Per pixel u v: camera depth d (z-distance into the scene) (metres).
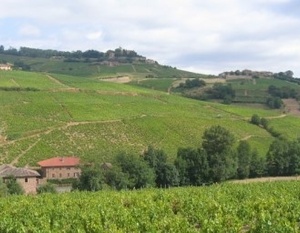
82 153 108.06
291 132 137.88
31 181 87.19
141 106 143.62
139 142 116.69
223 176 96.62
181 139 120.62
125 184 84.50
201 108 154.62
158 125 126.06
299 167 105.69
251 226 34.88
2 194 71.56
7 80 157.38
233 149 104.06
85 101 140.62
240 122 140.50
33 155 103.94
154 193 52.25
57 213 38.47
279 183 63.94
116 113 132.00
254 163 103.31
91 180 80.19
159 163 93.69
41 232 31.98
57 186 95.75
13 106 128.12
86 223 34.62
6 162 99.56
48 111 127.50
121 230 31.95
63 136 113.81
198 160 96.19
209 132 100.06
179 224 33.03
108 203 44.47
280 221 33.56
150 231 31.91
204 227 32.41
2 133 110.81
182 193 52.47
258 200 42.50
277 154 105.44
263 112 159.62
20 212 40.22
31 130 114.12
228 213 39.00
